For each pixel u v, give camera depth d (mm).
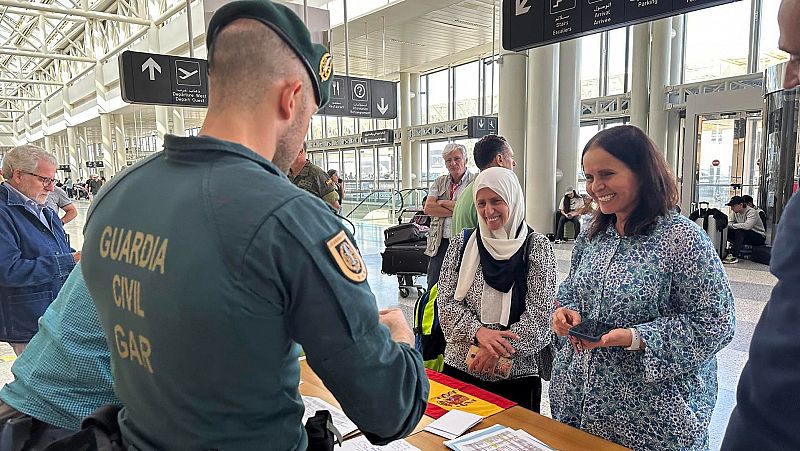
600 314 1380
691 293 1269
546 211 8250
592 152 1336
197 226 651
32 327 2363
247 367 656
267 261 639
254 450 697
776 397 499
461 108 15758
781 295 541
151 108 17938
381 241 9570
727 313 1246
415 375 788
